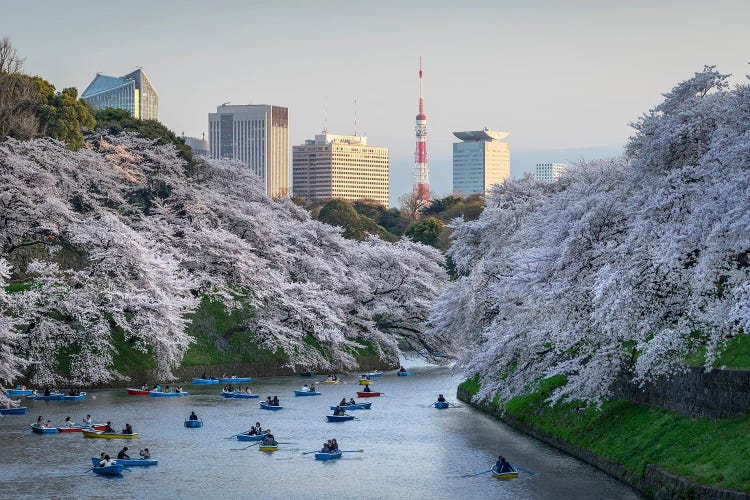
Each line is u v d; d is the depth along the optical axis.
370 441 71.50
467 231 100.44
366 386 102.75
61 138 123.06
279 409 88.50
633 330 50.41
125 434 72.44
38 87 126.25
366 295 133.38
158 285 102.06
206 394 98.25
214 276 118.00
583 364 59.72
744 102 48.88
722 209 43.19
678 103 52.72
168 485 57.28
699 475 44.16
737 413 46.66
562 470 57.56
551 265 57.94
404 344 168.88
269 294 119.44
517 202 95.19
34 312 92.50
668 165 52.06
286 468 62.06
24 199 101.06
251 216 129.25
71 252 106.12
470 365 70.44
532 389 73.00
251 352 117.81
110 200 118.88
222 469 61.81
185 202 126.81
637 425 55.59
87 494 54.97
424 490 55.34
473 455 64.56
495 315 85.88
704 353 51.47
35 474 59.75
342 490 55.88
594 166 91.94
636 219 50.38
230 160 159.88
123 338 103.88
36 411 83.38
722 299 46.16
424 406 91.31
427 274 137.62
